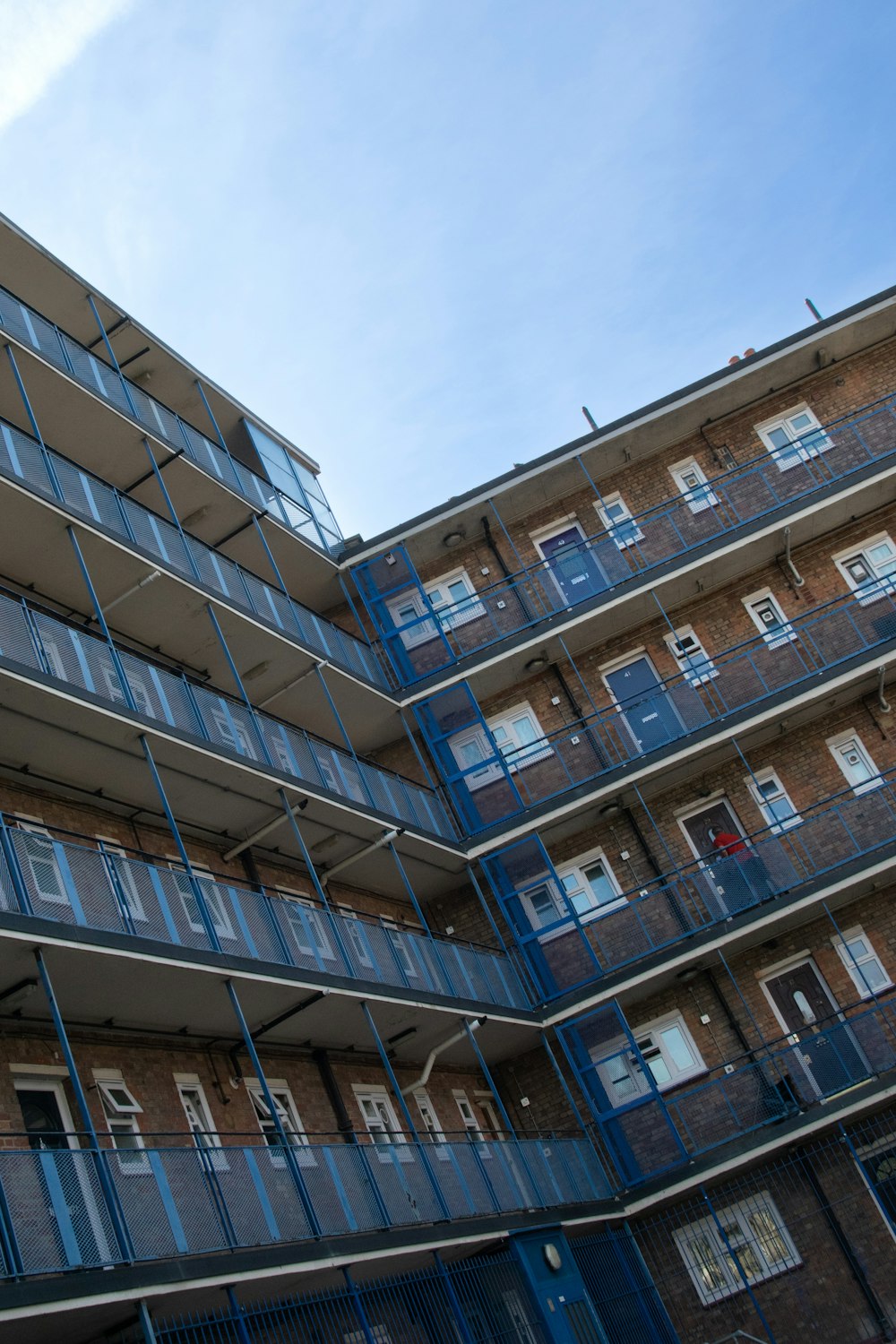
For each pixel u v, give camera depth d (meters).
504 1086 27.59
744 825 27.95
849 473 28.61
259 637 24.98
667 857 27.98
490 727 29.81
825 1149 25.00
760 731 27.89
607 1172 25.45
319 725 28.59
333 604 31.28
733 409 30.66
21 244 25.05
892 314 29.95
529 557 30.70
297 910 20.78
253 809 22.83
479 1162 21.30
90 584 19.75
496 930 27.30
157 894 17.52
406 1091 24.50
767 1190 25.02
